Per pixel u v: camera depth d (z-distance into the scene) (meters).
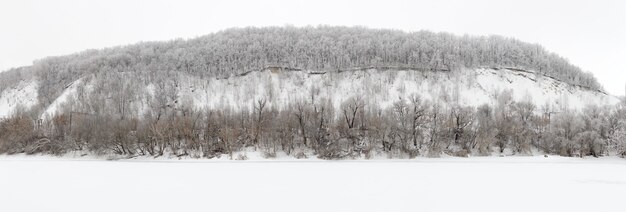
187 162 74.44
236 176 49.78
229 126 89.69
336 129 84.25
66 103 115.25
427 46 153.12
